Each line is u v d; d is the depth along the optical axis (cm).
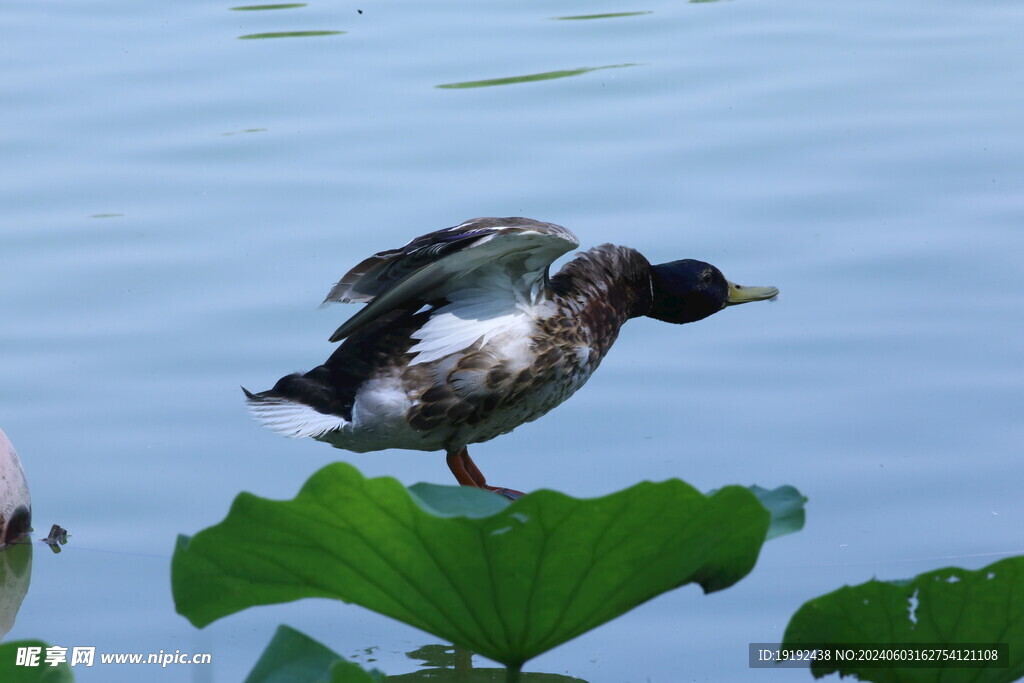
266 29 1825
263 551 387
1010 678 399
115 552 814
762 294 1123
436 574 384
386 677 639
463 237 821
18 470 848
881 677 407
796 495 417
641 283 1070
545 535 370
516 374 915
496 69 1658
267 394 905
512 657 398
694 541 372
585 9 1884
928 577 393
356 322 898
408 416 902
